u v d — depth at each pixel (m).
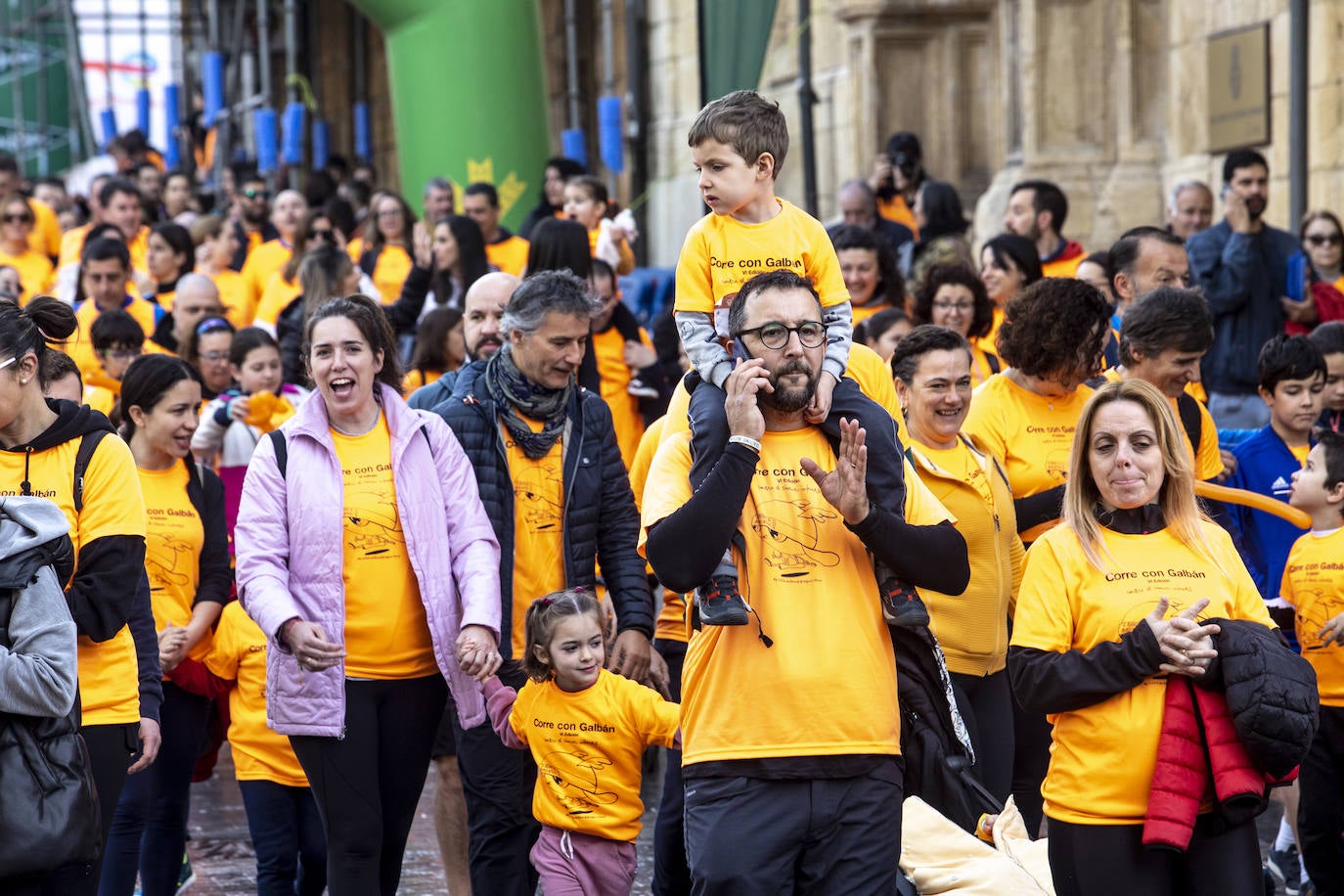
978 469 8.77
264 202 23.31
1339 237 14.14
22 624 6.57
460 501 8.34
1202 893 6.70
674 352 14.89
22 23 52.34
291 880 9.22
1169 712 6.65
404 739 8.21
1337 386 11.12
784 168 28.97
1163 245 10.51
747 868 6.46
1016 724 9.20
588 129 37.97
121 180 21.00
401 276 19.70
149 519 9.41
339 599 8.05
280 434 8.25
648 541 6.51
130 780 9.09
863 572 6.68
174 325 14.67
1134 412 6.90
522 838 8.50
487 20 18.98
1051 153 22.22
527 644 8.34
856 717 6.53
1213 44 20.53
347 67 49.94
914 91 25.25
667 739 8.28
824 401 6.62
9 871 6.48
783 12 29.66
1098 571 6.91
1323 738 8.97
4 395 7.12
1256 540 10.23
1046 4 22.22
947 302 12.05
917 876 7.49
